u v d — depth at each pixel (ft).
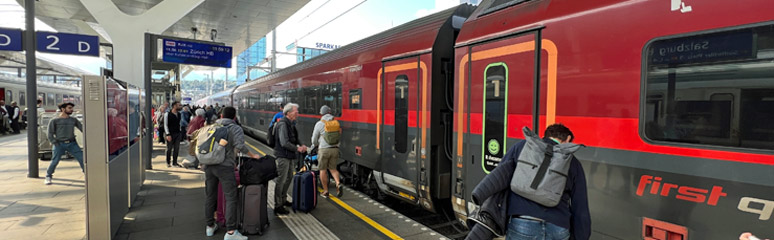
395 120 16.70
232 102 70.23
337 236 13.89
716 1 7.06
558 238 7.09
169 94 73.05
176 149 28.48
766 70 6.43
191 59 28.99
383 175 17.65
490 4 12.81
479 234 7.95
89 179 12.01
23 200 18.39
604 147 8.58
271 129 16.85
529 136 7.46
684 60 7.41
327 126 18.75
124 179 15.11
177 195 19.62
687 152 7.23
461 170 12.91
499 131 11.31
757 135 6.50
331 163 19.11
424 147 14.89
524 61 10.54
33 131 23.50
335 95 22.52
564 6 9.77
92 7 26.00
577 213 7.07
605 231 8.60
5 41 22.75
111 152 12.69
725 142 6.87
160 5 27.86
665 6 7.73
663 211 7.56
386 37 18.39
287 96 33.17
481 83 12.05
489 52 11.76
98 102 11.98
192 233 14.10
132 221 15.39
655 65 7.82
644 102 7.95
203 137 13.00
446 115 14.94
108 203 12.26
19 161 30.45
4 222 15.12
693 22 7.31
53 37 23.72
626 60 8.26
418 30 16.10
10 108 55.01
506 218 7.57
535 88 10.18
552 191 6.89
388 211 16.94
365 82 19.03
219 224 14.38
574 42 9.29
